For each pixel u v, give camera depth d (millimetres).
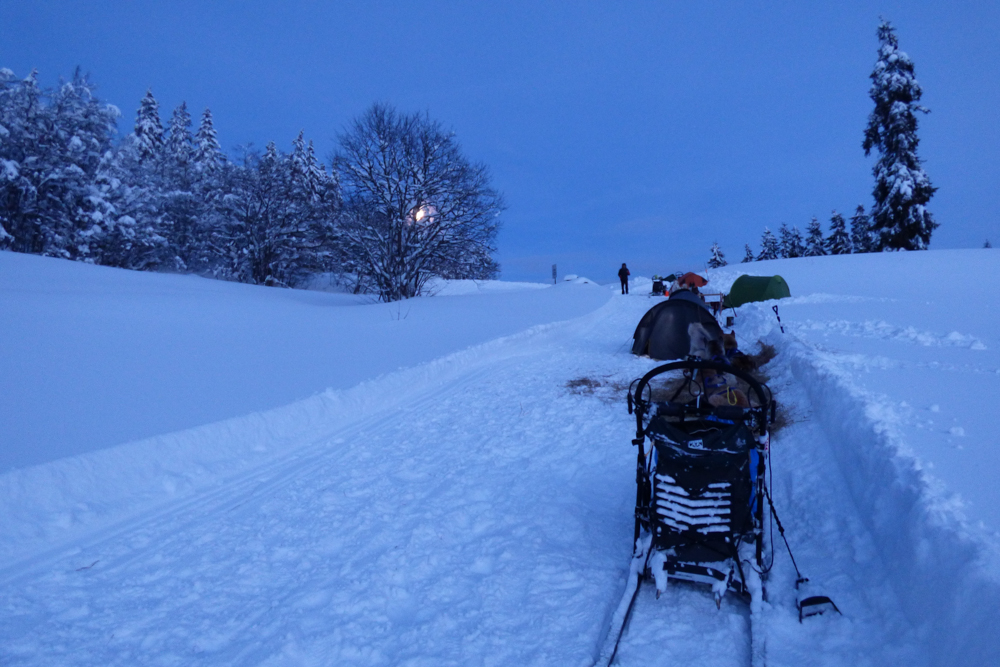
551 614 3596
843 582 3559
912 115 42969
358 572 4199
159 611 3779
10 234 32094
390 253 29422
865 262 31203
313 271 43062
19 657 3305
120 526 4938
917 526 3348
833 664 2910
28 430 5914
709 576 3521
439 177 29719
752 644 3152
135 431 6113
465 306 22125
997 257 28219
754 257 85875
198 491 5688
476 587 3951
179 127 57094
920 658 2736
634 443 4062
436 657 3248
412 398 9438
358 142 28844
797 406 7293
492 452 6805
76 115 33656
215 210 40031
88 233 32969
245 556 4477
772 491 5098
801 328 12328
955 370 7137
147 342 11000
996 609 2461
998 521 3145
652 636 3312
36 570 4227
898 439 4535
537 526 4805
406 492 5648
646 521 3977
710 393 4699
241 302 19141
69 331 11047
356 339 13344
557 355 13570
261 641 3455
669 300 12688
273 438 7043
